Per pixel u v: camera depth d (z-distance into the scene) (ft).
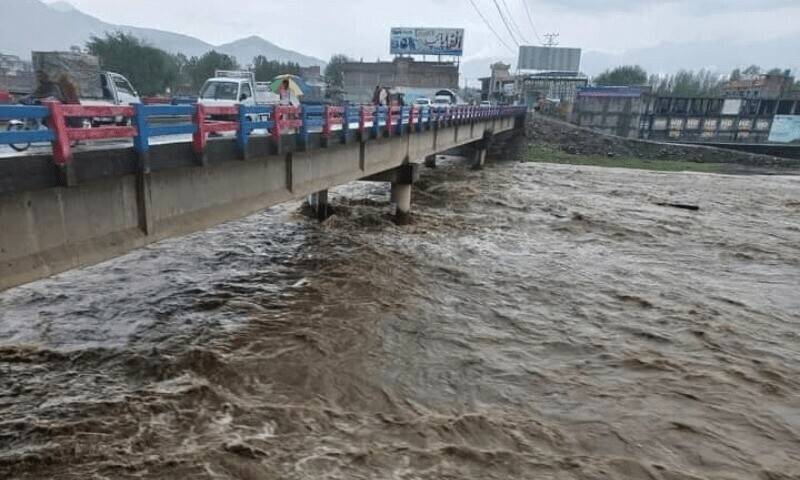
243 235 55.93
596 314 38.11
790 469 22.13
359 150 52.29
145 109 23.56
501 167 146.10
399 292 40.45
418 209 75.51
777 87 279.08
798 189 127.54
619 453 22.53
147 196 24.93
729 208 93.25
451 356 30.60
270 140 35.06
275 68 245.24
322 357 29.50
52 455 20.62
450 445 22.35
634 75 354.33
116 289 38.47
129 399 24.57
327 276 43.21
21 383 25.53
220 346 30.12
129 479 19.43
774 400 27.43
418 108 68.13
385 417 24.26
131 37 177.47
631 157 189.78
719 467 22.04
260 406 24.54
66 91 36.73
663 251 58.54
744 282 47.91
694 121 235.61
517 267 48.70
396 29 252.83
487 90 345.92
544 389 27.48
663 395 27.35
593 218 75.10
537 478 20.67
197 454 20.92
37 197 19.74
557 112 254.47
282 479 19.72
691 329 35.83
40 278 19.88
